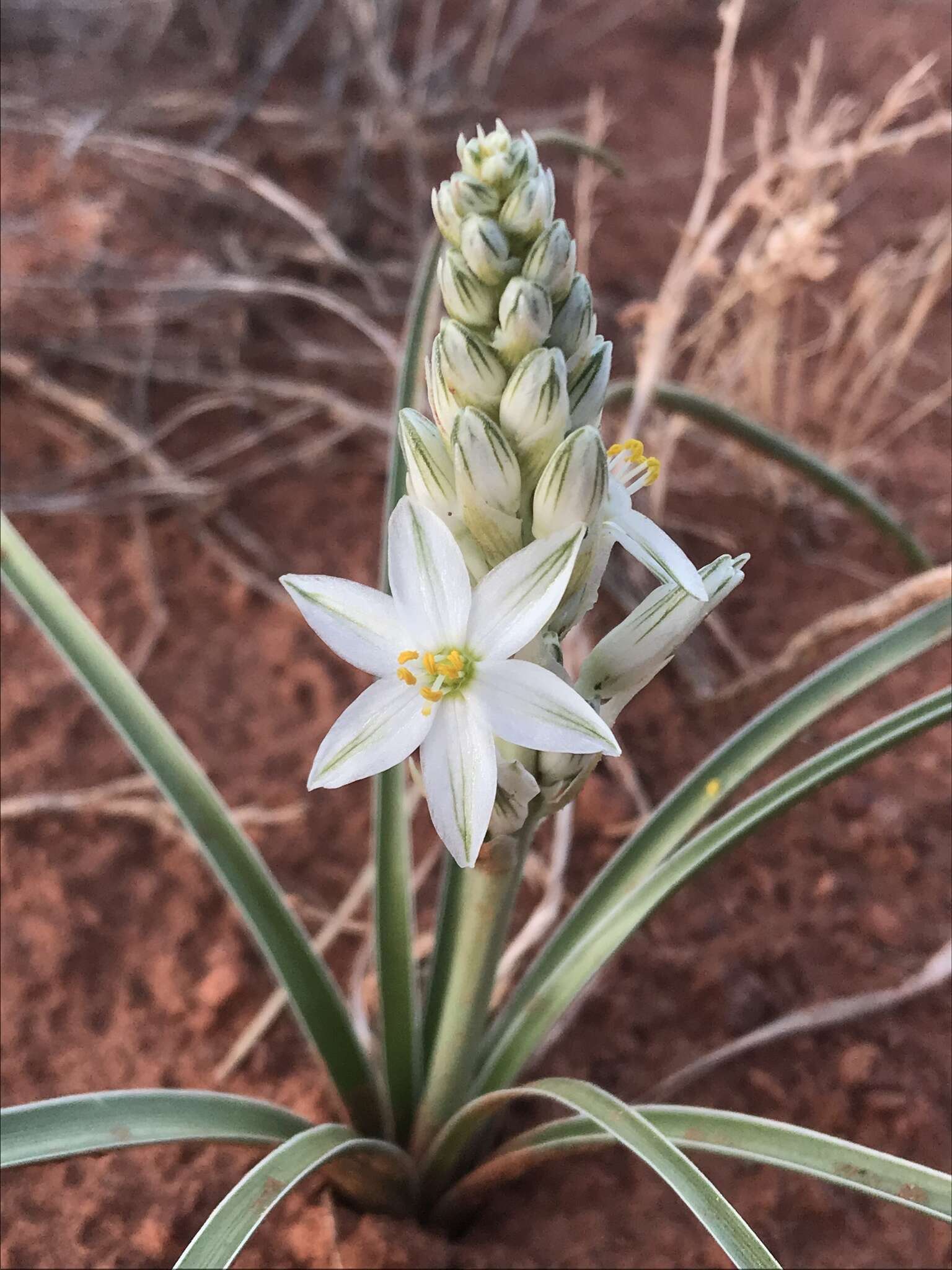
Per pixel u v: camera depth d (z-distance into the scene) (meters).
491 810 0.08
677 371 0.24
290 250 0.26
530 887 0.17
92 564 0.21
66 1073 0.14
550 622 0.08
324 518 0.22
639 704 0.19
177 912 0.16
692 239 0.18
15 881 0.16
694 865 0.10
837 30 0.34
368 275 0.25
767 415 0.21
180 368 0.24
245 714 0.19
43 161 0.27
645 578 0.20
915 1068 0.14
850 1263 0.13
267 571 0.21
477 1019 0.11
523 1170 0.12
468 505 0.08
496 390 0.07
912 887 0.16
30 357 0.23
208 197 0.27
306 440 0.23
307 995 0.11
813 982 0.15
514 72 0.33
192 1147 0.14
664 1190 0.13
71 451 0.23
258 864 0.11
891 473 0.23
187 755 0.11
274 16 0.32
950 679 0.19
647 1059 0.15
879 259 0.26
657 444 0.20
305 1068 0.15
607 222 0.28
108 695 0.11
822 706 0.11
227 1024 0.15
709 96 0.32
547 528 0.08
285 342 0.25
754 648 0.20
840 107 0.20
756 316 0.20
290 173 0.29
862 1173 0.08
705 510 0.22
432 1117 0.12
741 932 0.16
